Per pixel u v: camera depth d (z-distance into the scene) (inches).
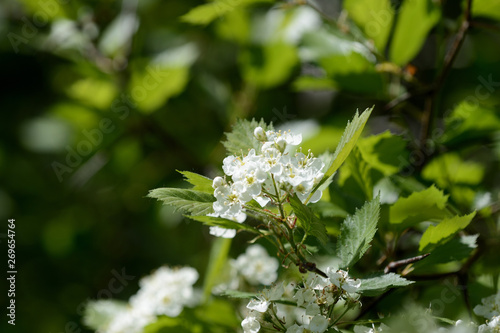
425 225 30.3
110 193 48.9
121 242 49.8
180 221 45.0
